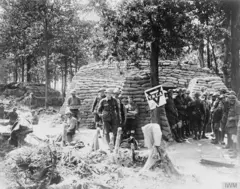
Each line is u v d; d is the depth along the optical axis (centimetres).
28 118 1070
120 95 1407
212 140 1314
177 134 1358
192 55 3089
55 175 668
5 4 3284
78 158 749
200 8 1330
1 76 4075
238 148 1009
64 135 1120
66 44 3503
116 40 1259
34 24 3403
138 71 1864
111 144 1000
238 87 1811
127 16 1209
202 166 902
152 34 1254
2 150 938
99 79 1938
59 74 4972
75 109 1504
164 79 1839
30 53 3769
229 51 2169
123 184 680
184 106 1446
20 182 641
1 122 1463
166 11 1196
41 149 732
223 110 1249
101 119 1191
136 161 880
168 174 749
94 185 652
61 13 3231
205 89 1748
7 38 3609
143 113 1358
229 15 1722
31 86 3722
